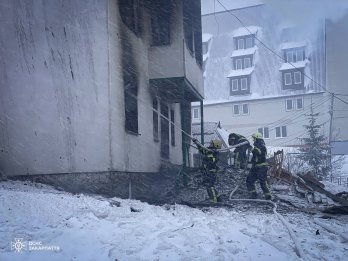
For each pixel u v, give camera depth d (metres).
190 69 12.95
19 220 4.83
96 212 5.74
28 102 7.62
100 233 4.86
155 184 12.15
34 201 5.44
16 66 7.50
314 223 6.77
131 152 10.27
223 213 7.37
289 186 11.82
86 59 8.68
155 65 12.07
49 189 7.27
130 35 10.54
